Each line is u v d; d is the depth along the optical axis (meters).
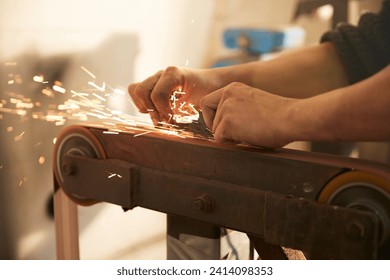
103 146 0.86
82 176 0.86
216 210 0.73
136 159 0.82
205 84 0.97
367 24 0.85
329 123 0.63
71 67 1.45
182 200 0.76
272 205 0.66
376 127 0.61
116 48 1.58
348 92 0.62
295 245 0.65
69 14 1.42
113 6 1.55
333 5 2.03
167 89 0.91
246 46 1.99
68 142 0.89
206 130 0.83
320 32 2.14
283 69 0.97
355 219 0.60
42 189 1.46
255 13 2.11
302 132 0.66
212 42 2.00
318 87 0.95
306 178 0.67
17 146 1.35
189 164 0.77
